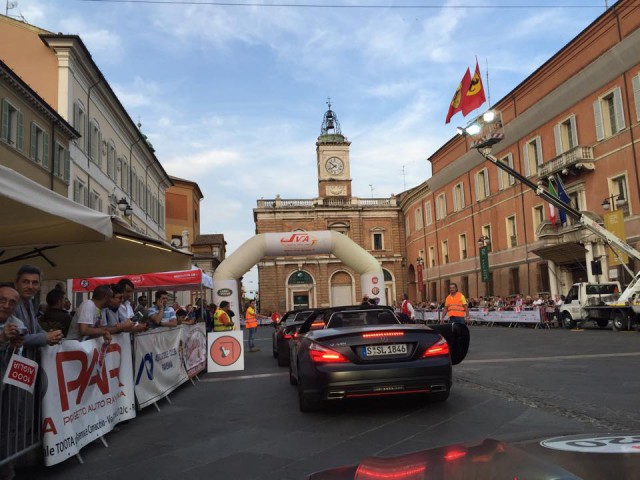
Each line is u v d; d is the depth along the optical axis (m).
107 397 6.00
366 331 6.45
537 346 15.13
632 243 25.84
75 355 5.20
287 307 60.06
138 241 8.83
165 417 7.04
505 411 6.35
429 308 41.34
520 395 7.34
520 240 35.50
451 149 46.09
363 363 6.30
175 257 9.89
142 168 37.88
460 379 9.10
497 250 38.44
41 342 4.52
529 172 34.31
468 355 13.27
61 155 21.95
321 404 6.79
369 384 6.18
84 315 5.82
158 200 44.31
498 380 8.83
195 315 20.42
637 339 16.16
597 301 23.42
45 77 22.42
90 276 9.87
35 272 5.19
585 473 1.41
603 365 10.19
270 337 29.42
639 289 21.16
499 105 37.56
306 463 4.67
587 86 28.64
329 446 5.16
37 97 18.95
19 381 4.25
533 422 5.76
